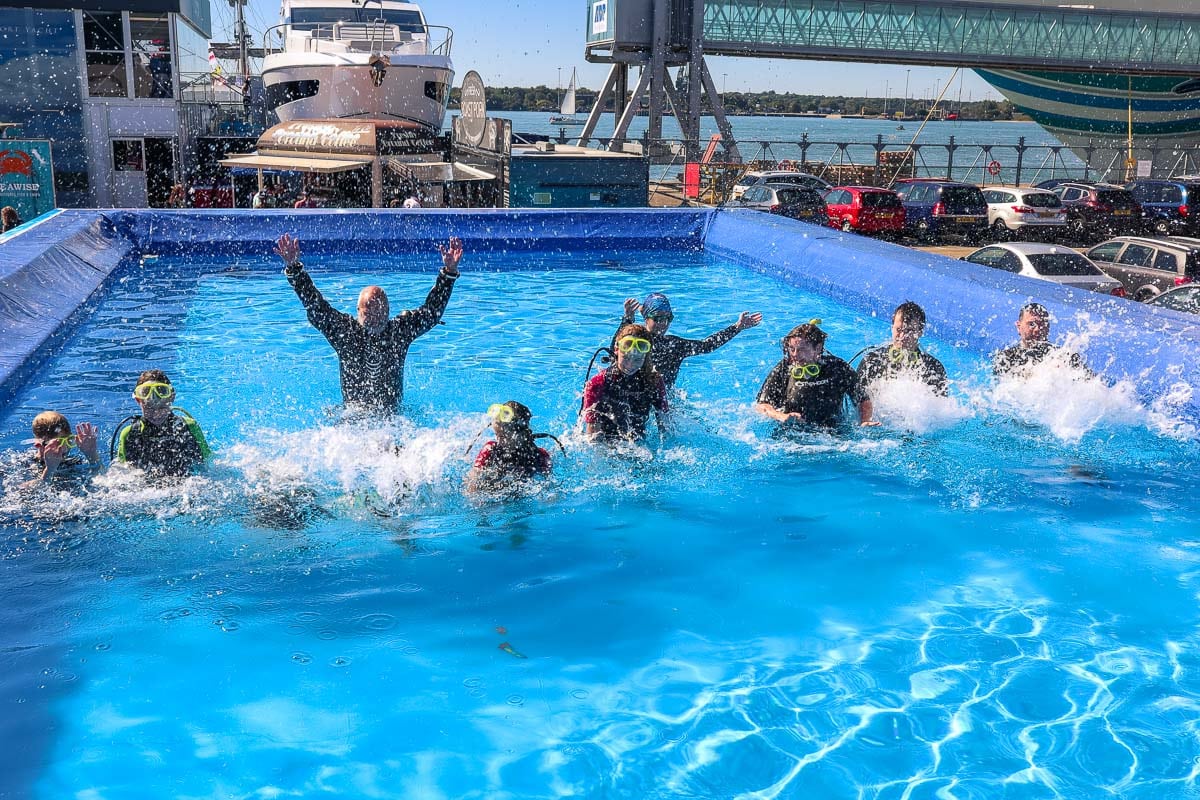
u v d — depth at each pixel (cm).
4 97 2673
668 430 708
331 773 355
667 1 3534
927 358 756
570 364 930
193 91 3269
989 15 3569
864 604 485
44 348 910
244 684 407
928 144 3628
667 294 1319
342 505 582
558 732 383
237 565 509
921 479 644
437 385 843
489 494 602
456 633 452
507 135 2345
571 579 505
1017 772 360
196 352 955
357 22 3020
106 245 1399
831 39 3550
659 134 3697
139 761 359
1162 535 563
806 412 720
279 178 2736
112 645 433
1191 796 346
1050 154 4522
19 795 339
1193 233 2522
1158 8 3803
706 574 514
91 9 1864
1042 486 634
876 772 360
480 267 1516
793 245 1445
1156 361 798
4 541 526
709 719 391
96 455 607
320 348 977
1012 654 439
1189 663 432
